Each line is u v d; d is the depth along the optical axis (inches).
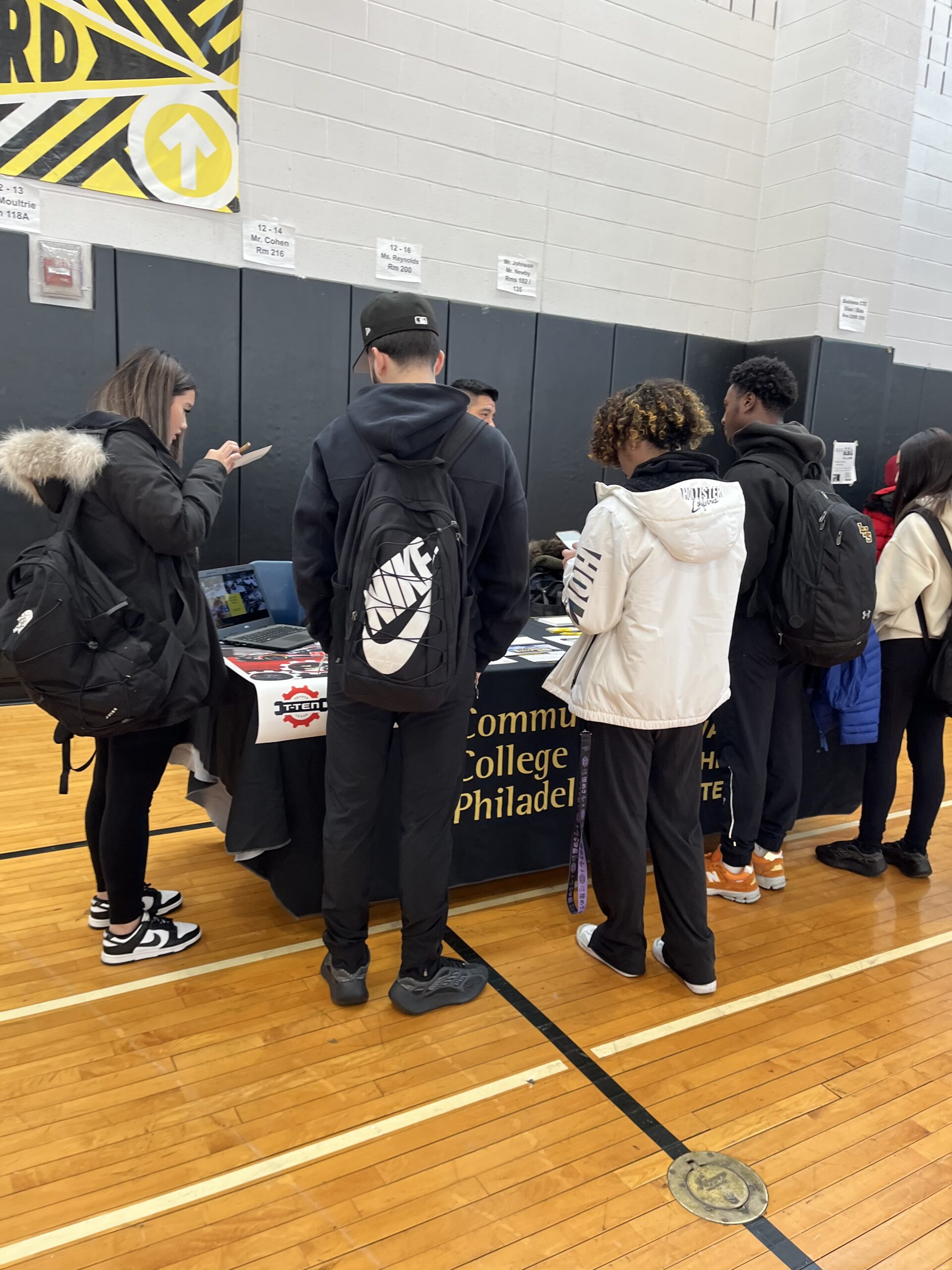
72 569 64.4
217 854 104.3
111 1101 63.1
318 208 167.3
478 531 65.4
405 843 70.9
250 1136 60.2
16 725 146.5
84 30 141.9
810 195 211.5
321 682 77.8
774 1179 58.4
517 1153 59.7
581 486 207.8
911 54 210.4
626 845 76.7
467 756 86.4
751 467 87.4
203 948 83.8
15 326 144.3
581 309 202.2
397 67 169.5
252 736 76.7
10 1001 74.3
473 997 77.4
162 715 68.7
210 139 155.2
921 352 247.9
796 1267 51.8
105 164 147.6
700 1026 75.4
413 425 60.9
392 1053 69.7
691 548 69.5
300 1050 69.4
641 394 72.6
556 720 93.0
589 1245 52.6
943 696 96.8
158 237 154.4
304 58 160.7
